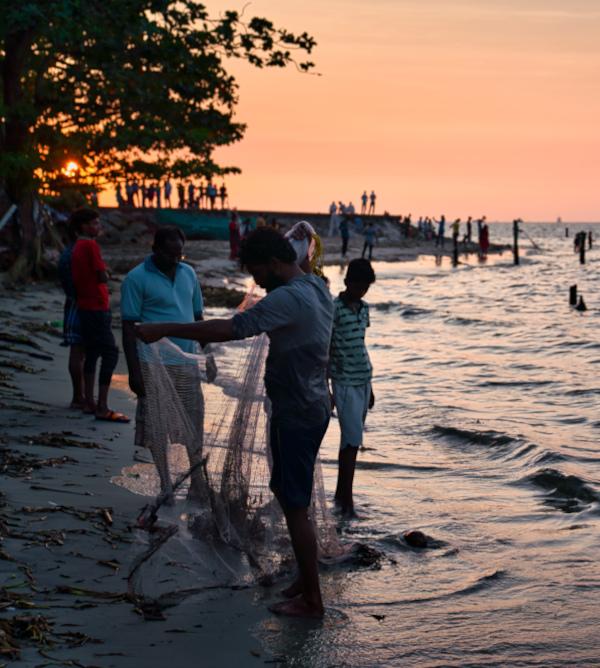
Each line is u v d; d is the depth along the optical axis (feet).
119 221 172.86
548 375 45.55
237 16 72.54
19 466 21.81
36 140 77.51
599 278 138.82
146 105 78.38
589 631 14.70
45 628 13.32
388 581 16.85
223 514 17.06
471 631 14.57
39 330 48.14
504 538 19.84
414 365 49.19
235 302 73.97
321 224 219.41
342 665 13.12
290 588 15.78
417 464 26.78
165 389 18.12
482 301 98.68
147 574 15.89
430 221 248.93
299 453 15.19
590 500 23.07
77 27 65.31
